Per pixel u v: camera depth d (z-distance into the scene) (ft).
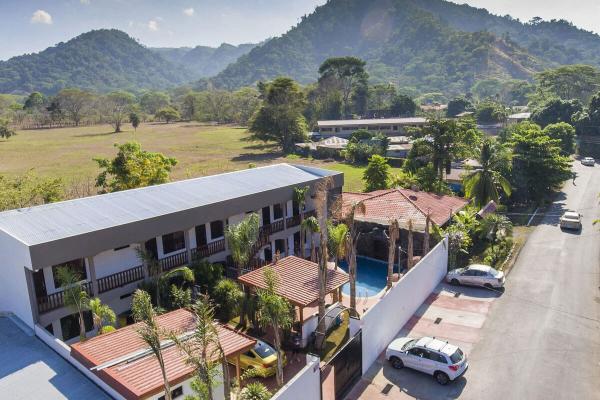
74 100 625.00
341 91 558.15
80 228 78.48
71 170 260.83
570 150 276.21
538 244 130.31
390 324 77.97
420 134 178.09
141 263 89.71
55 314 75.41
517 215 165.17
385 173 169.99
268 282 67.72
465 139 162.71
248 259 97.55
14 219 81.56
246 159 307.78
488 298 94.84
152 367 57.41
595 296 94.84
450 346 68.59
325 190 98.94
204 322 48.44
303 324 78.69
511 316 86.74
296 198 112.68
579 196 191.21
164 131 522.47
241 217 106.42
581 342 77.15
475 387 65.82
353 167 274.57
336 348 79.00
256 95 640.58
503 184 152.15
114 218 84.33
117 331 67.10
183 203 94.84
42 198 127.85
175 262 92.53
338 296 91.45
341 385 63.00
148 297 52.75
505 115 445.37
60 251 72.54
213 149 360.69
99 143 404.98
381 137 307.58
